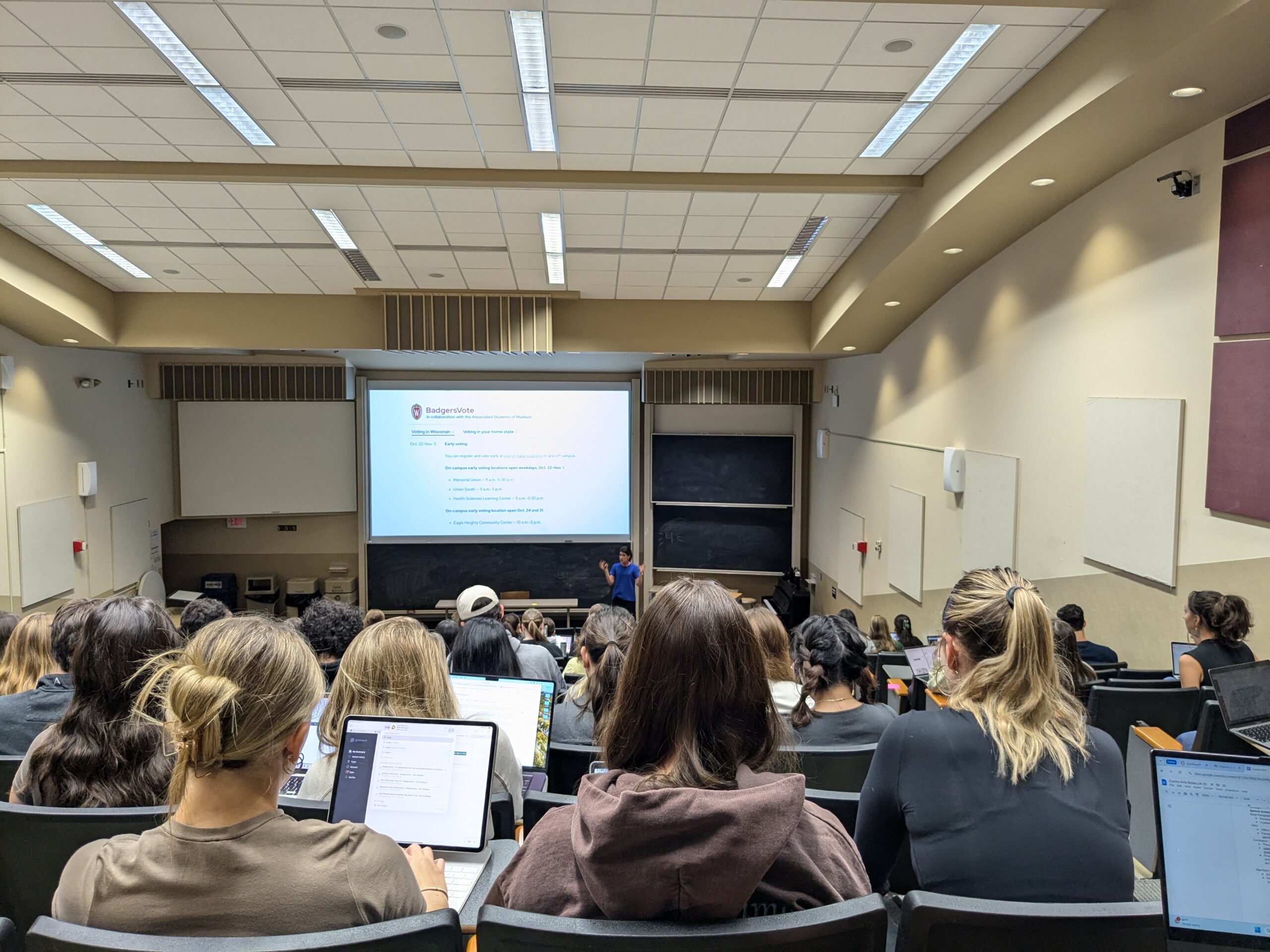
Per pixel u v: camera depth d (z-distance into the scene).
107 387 10.92
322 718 2.14
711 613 1.09
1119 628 5.57
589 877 1.01
